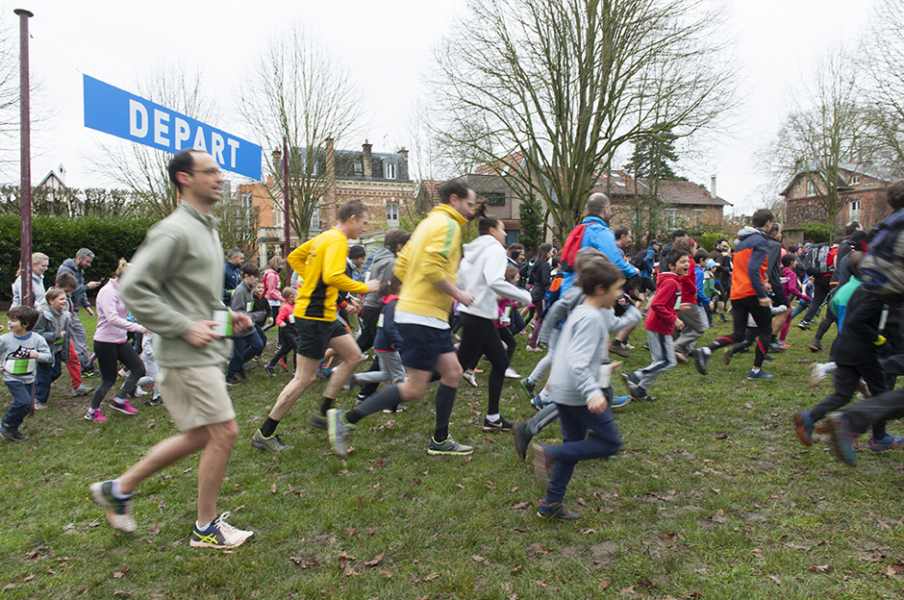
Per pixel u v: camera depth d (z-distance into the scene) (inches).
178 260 101.2
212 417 105.1
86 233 848.9
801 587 93.7
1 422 192.5
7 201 1029.2
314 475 150.9
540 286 369.4
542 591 96.3
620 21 735.1
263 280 397.4
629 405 205.9
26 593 100.0
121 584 102.3
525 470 148.6
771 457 151.3
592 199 198.4
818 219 1705.2
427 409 214.7
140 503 134.4
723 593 93.7
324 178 1016.2
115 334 214.2
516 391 240.5
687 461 151.3
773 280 294.4
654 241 384.5
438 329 145.5
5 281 763.4
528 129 843.4
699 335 248.2
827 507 121.5
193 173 103.9
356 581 100.6
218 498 138.2
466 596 96.0
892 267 124.6
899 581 93.9
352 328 483.5
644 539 112.7
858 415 117.3
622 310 241.9
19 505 137.6
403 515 126.1
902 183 127.0
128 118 185.3
